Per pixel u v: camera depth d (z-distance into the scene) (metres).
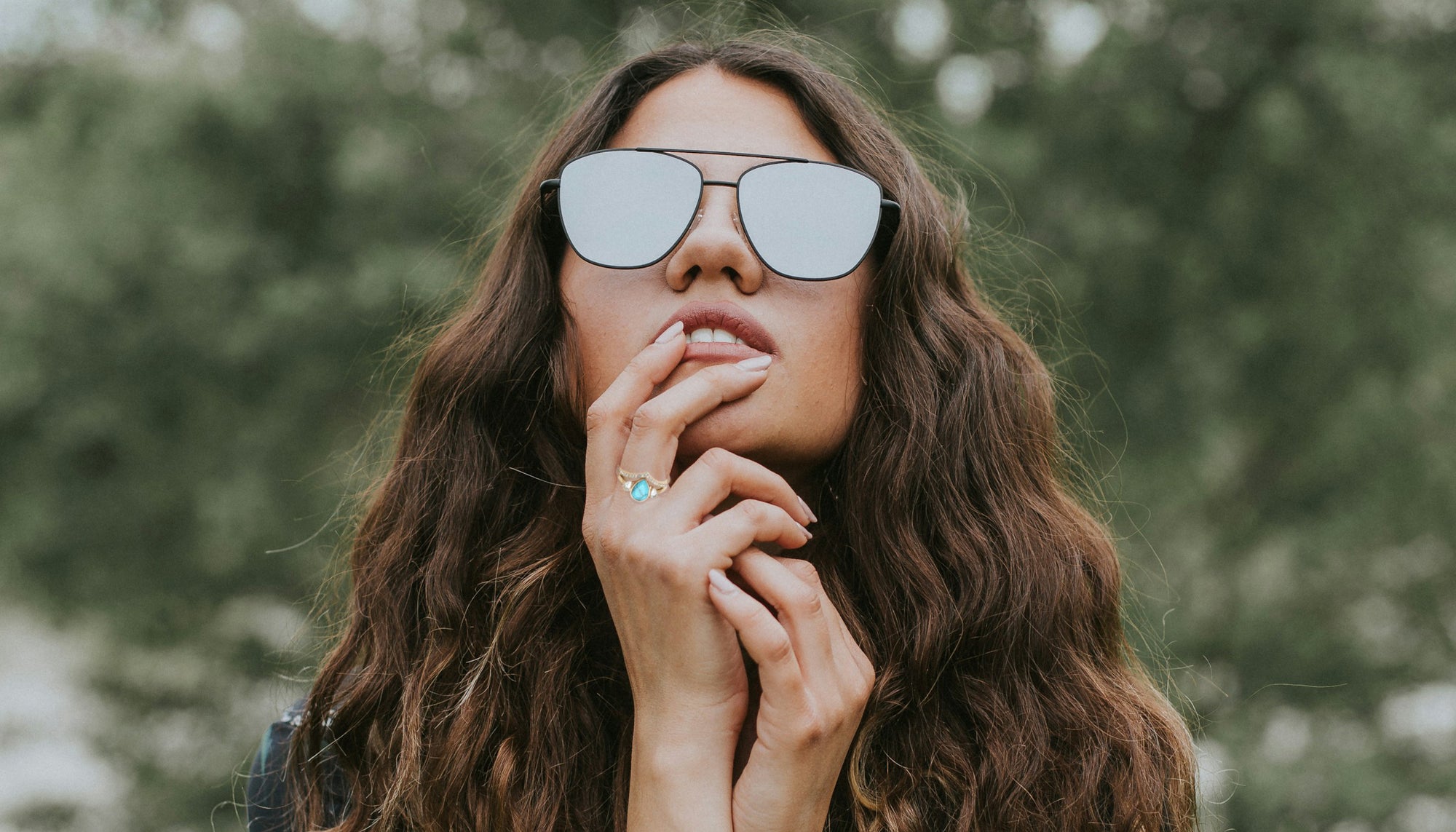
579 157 1.13
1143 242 5.41
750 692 1.07
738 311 1.03
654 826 0.95
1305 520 6.05
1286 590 6.20
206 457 5.75
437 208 5.16
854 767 1.06
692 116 1.13
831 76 1.24
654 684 0.98
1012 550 1.16
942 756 1.08
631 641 0.99
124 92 5.79
